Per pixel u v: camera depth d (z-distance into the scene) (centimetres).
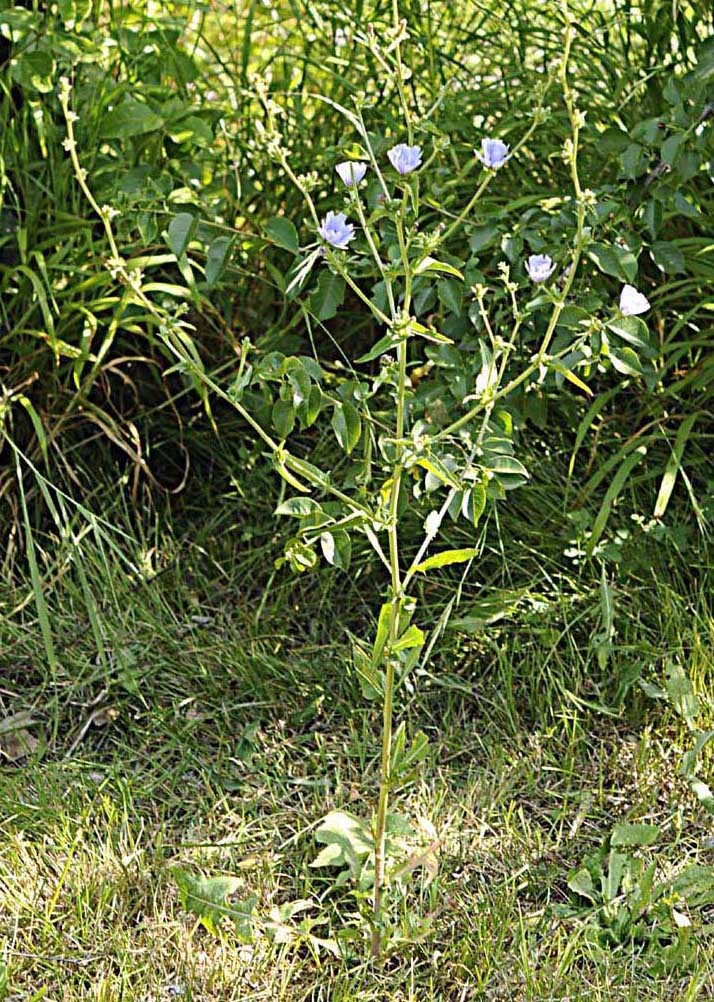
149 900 232
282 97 363
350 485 253
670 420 317
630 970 217
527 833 246
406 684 273
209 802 258
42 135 310
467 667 287
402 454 204
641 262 317
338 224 208
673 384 310
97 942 222
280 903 235
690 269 310
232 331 337
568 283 212
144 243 289
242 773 265
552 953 222
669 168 288
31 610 301
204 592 313
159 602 301
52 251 322
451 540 307
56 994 213
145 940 224
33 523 322
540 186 333
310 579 314
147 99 331
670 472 288
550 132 324
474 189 329
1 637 294
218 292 333
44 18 315
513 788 259
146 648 291
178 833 249
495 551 302
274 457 209
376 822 218
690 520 308
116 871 236
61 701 282
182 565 320
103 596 303
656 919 228
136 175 299
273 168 347
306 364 216
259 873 238
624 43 336
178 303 329
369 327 344
